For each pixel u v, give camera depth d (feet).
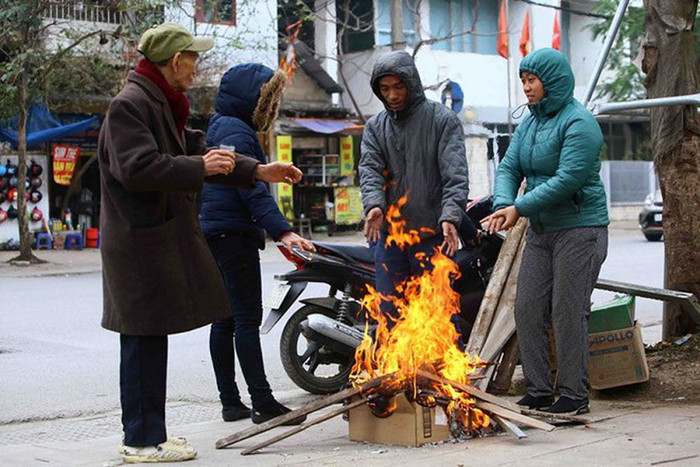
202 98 72.23
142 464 15.12
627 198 108.68
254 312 18.47
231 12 76.64
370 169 18.33
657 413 17.92
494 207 18.48
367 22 90.22
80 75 67.51
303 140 84.58
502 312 20.30
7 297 44.80
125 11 65.21
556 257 17.84
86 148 74.43
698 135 22.30
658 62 22.44
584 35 104.68
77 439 18.37
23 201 61.67
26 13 57.62
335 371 26.04
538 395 18.30
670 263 22.67
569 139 17.47
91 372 26.55
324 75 84.48
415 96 18.02
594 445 15.39
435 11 94.22
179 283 15.01
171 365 27.35
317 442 16.72
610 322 19.94
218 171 14.83
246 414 19.31
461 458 14.80
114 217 14.92
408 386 15.92
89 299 44.04
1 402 22.66
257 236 18.58
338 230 86.94
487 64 96.68
